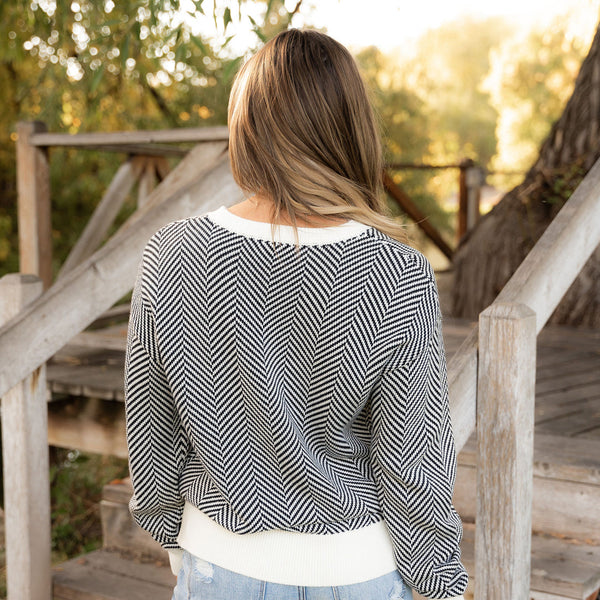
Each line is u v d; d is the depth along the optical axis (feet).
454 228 38.75
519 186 16.93
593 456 7.60
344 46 3.63
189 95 24.25
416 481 3.30
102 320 14.10
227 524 3.42
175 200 7.74
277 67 3.51
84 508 13.55
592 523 7.20
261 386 3.26
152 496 3.69
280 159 3.44
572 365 12.42
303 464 3.28
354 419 3.40
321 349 3.26
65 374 10.87
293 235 3.33
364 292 3.24
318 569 3.40
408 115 36.45
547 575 6.53
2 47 17.04
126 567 8.38
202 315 3.35
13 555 7.32
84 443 10.49
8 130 22.68
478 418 5.77
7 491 7.29
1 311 7.40
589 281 16.02
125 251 7.47
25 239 12.46
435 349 3.37
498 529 5.75
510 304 5.69
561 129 16.31
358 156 3.56
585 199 6.66
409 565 3.46
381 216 3.51
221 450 3.37
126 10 13.85
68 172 23.76
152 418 3.59
